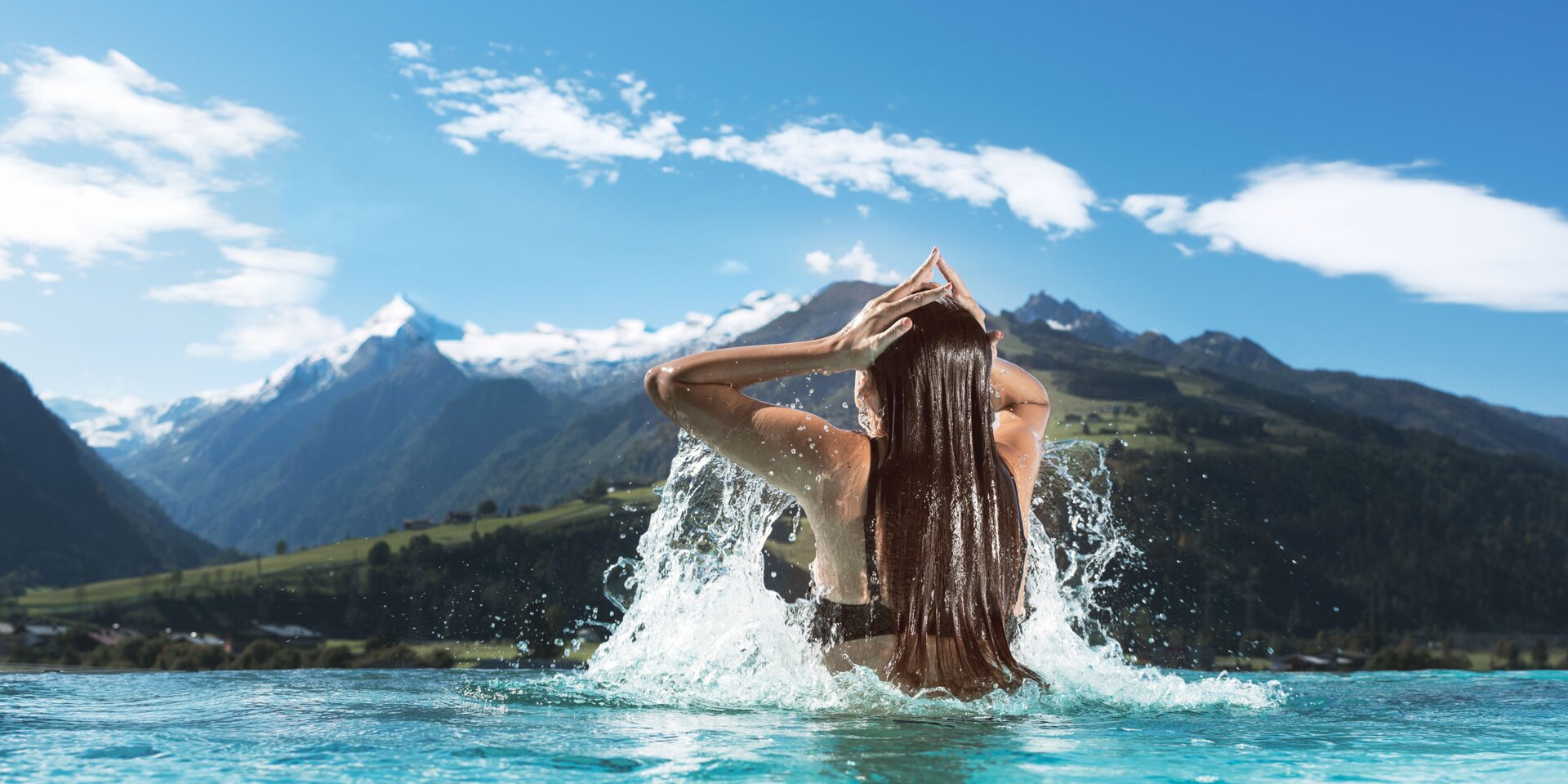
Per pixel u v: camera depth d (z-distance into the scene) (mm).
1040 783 1038
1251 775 1104
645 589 2217
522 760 1146
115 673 2496
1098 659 2270
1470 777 1098
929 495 1818
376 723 1487
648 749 1238
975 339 1922
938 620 1788
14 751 1211
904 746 1275
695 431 1908
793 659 1868
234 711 1633
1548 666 31906
